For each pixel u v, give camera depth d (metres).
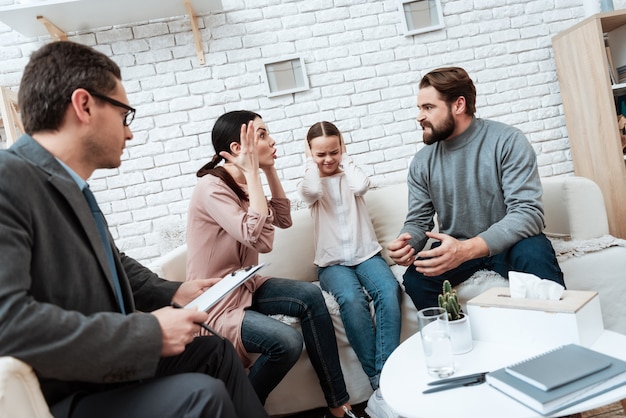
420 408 0.88
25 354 0.73
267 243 1.51
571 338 1.00
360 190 1.95
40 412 0.75
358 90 2.55
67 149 0.93
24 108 0.92
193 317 0.90
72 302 0.86
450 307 1.14
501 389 0.88
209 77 2.48
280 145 2.53
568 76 2.52
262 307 1.62
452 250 1.42
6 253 0.75
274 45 2.51
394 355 1.15
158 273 1.58
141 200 2.48
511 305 1.08
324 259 1.93
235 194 1.58
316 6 2.52
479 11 2.59
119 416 0.83
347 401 1.55
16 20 2.17
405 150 2.58
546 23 2.62
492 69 2.60
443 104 1.64
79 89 0.91
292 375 1.63
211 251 1.56
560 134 2.64
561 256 1.73
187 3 2.30
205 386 0.84
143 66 2.45
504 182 1.62
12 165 0.81
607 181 2.39
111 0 2.14
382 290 1.68
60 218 0.86
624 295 1.71
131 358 0.80
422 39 2.57
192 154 2.49
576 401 0.80
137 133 2.46
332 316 1.69
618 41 2.49
